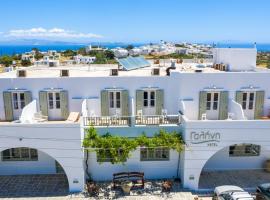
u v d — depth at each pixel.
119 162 18.73
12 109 20.78
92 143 18.52
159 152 19.97
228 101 21.17
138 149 19.69
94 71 26.36
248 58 24.95
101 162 19.02
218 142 18.72
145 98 21.23
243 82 21.00
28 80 20.45
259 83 21.08
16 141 18.17
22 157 20.78
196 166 18.97
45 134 18.06
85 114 19.97
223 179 20.30
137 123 19.78
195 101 21.02
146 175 20.30
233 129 18.58
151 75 22.23
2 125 17.89
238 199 15.71
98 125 19.58
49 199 17.83
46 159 20.81
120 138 18.78
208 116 21.53
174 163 20.12
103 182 19.88
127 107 21.08
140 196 18.17
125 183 18.58
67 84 20.67
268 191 16.92
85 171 19.70
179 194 18.44
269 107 21.61
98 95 20.94
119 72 24.95
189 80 20.75
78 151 18.33
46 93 20.58
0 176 20.73
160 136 19.06
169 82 20.95
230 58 24.84
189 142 18.62
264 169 21.59
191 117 21.23
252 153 21.42
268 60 97.00
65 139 18.12
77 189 18.88
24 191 18.72
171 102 21.27
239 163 21.56
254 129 18.66
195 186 19.17
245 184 19.64
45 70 27.66
